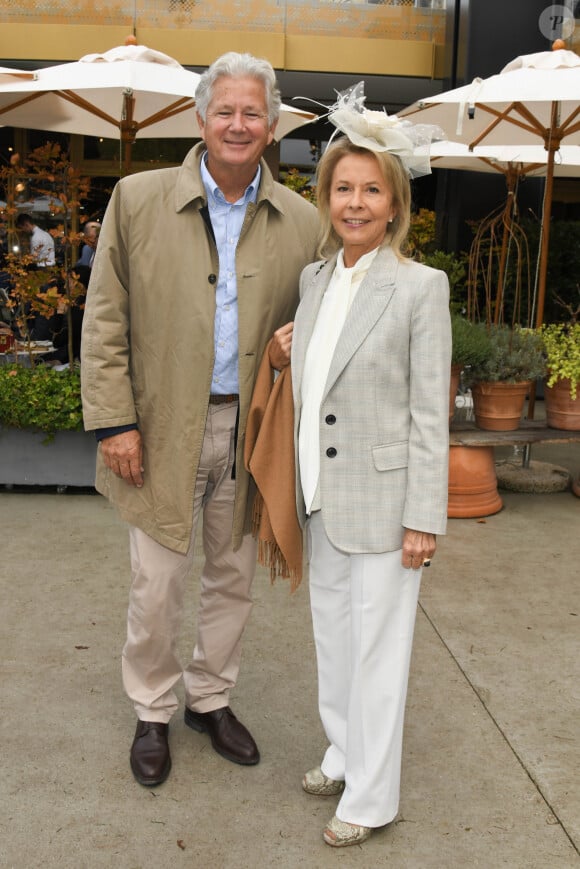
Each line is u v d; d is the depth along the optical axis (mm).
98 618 3461
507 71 5082
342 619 2205
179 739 2605
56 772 2416
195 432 2293
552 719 2766
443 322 1983
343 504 2045
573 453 6578
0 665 3039
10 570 3953
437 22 9102
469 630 3426
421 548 1997
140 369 2314
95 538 4418
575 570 4125
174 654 2465
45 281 5441
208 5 8891
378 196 1979
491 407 5023
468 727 2705
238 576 2473
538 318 5875
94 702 2805
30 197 8727
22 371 5160
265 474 2162
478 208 8719
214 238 2234
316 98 9555
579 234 8445
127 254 2266
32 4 8781
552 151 5691
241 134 2111
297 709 2801
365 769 2109
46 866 2035
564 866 2076
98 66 4840
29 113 6012
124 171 5688
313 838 2164
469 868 2064
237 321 2262
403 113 5391
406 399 2035
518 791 2379
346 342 2000
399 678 2088
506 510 5074
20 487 5289
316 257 2398
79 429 5070
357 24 9070
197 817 2236
